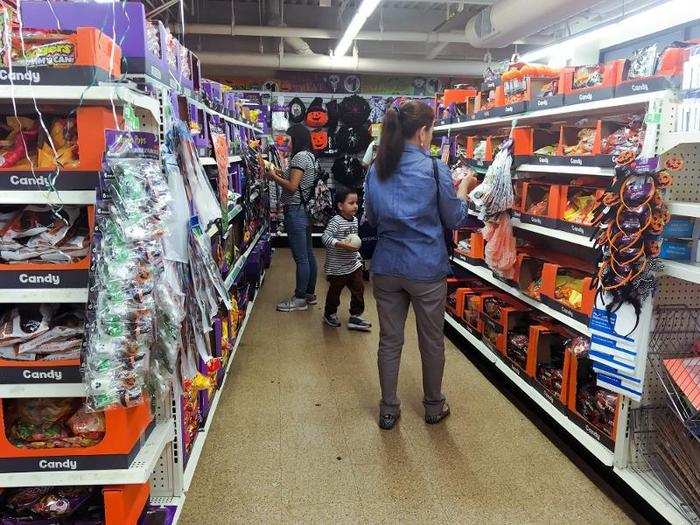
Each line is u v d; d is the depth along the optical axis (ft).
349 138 27.48
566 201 8.95
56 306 5.21
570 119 9.82
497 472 7.97
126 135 4.46
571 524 6.85
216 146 8.79
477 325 12.31
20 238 4.85
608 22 19.34
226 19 27.35
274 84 30.09
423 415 9.70
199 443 8.13
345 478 7.78
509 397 10.46
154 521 6.00
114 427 4.87
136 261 4.29
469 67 29.17
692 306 6.69
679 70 6.75
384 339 9.15
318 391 10.66
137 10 5.63
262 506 7.13
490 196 9.90
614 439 7.28
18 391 4.78
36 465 4.89
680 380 6.18
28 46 4.42
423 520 6.90
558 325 10.03
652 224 6.21
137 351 4.34
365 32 24.98
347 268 14.07
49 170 4.47
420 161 8.37
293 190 15.52
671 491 6.64
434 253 8.61
